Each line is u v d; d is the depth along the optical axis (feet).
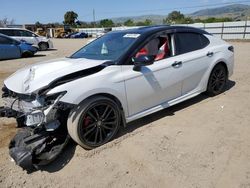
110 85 12.03
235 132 13.33
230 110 16.19
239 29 88.02
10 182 10.14
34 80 11.51
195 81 16.40
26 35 60.49
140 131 13.67
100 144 12.26
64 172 10.63
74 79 11.36
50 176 10.44
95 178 10.22
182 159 11.12
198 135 13.12
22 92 11.39
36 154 10.51
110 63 12.62
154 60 13.84
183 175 10.12
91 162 11.18
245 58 37.52
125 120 13.16
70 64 12.72
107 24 267.18
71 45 81.97
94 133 12.01
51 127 10.85
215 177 9.94
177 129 13.83
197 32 17.04
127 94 12.76
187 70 15.51
